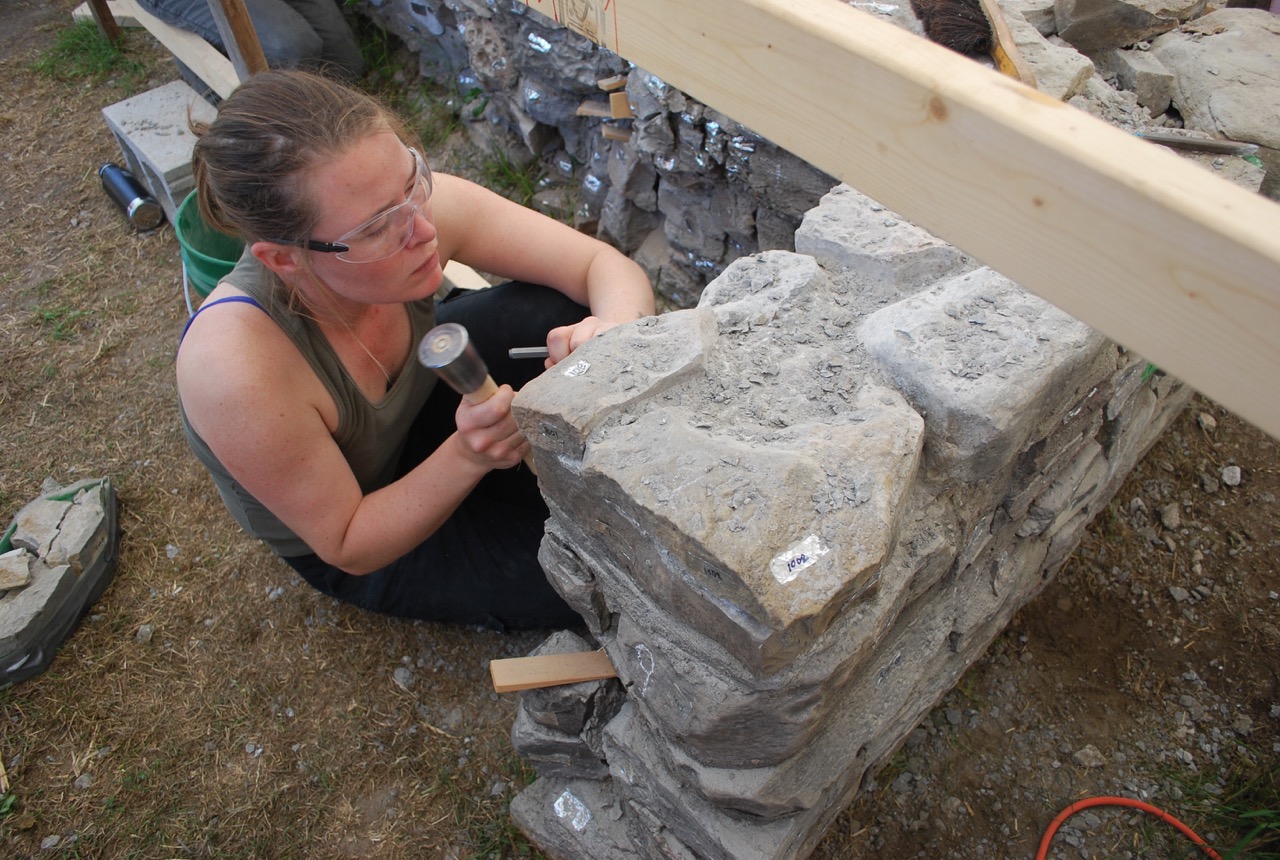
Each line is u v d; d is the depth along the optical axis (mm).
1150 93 1863
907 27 1729
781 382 1146
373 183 1207
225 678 2082
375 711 2018
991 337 1149
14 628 2014
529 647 2092
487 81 2947
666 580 1026
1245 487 2170
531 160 3201
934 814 1791
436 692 2043
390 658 2096
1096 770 1817
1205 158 1671
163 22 3359
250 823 1856
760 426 1078
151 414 2662
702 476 972
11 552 2146
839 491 963
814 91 914
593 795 1697
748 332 1231
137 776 1933
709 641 1056
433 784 1903
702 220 2506
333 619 2164
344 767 1934
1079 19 1930
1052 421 1285
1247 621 1973
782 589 889
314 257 1254
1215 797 1758
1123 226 713
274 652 2121
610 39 1163
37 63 4004
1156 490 2186
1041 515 1575
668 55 1075
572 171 3074
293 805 1884
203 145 1203
